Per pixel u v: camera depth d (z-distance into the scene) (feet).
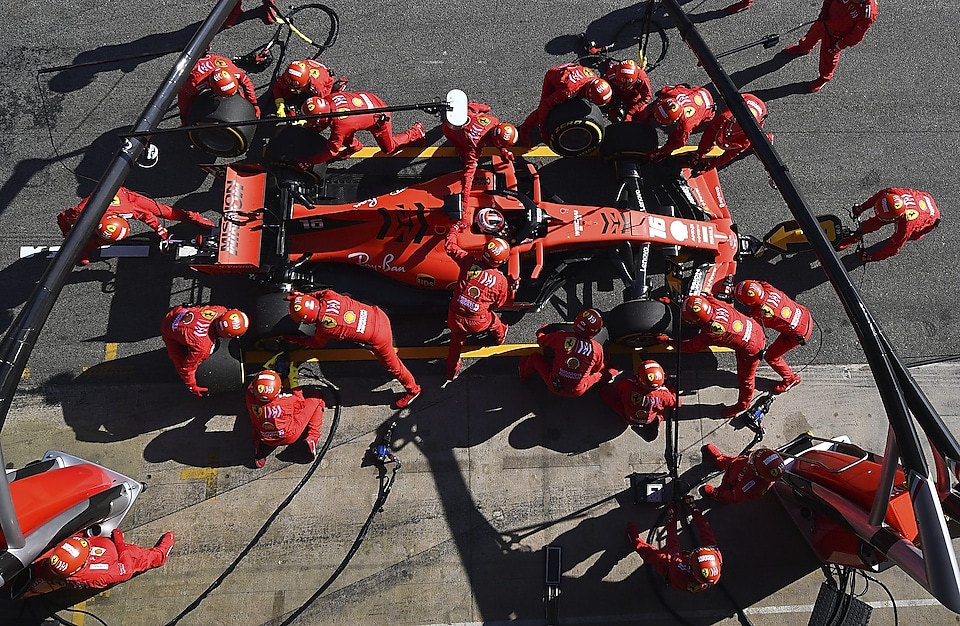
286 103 26.73
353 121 23.16
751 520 24.16
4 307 25.81
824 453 22.66
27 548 17.65
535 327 26.13
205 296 25.91
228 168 23.70
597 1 30.71
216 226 24.91
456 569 23.34
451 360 24.17
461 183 23.76
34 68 28.84
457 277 23.68
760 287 22.13
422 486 24.16
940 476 19.21
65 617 22.45
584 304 26.30
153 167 27.55
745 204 28.09
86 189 27.32
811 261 27.32
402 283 24.82
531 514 24.03
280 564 23.16
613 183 27.99
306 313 20.58
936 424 16.79
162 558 22.36
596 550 23.71
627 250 24.53
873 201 24.88
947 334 26.66
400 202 23.29
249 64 29.07
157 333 25.53
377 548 23.44
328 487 24.00
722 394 25.50
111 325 25.53
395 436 24.67
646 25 27.91
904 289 27.14
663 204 26.96
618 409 24.14
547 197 25.82
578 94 24.52
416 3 30.45
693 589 20.63
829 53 27.73
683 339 24.13
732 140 24.63
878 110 29.58
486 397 25.26
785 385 25.12
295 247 23.89
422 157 28.07
